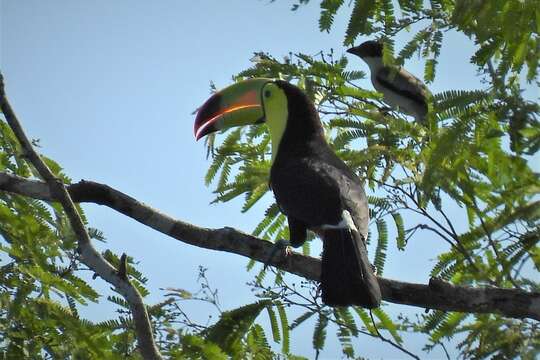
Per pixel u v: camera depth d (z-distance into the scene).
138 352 10.21
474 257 11.73
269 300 11.26
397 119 12.16
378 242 11.88
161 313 10.52
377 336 11.29
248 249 10.77
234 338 10.99
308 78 12.77
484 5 9.92
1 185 10.70
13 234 10.59
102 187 10.83
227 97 12.83
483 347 11.13
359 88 12.70
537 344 10.96
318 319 11.30
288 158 11.77
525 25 9.98
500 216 11.38
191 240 10.76
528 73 10.93
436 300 10.21
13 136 11.26
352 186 10.97
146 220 10.80
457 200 11.61
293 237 11.22
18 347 10.03
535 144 10.72
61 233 10.74
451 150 10.95
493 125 10.99
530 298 10.04
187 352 10.12
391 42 10.90
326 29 10.92
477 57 10.78
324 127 12.55
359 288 9.74
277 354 10.98
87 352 10.02
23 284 10.30
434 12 10.97
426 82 11.18
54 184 9.84
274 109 12.40
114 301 10.43
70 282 10.48
